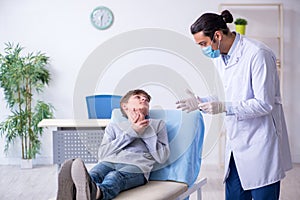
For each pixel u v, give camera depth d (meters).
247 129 3.03
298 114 5.89
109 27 5.79
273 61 2.96
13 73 5.51
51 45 5.81
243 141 3.05
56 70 5.83
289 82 5.86
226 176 3.23
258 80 2.91
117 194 3.00
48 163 5.93
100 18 5.78
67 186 2.90
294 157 5.92
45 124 4.12
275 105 3.08
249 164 3.05
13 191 4.81
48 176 5.37
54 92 5.85
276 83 3.07
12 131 5.61
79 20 5.79
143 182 3.21
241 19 5.49
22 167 5.71
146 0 5.76
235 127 3.05
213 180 5.18
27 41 5.80
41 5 5.77
